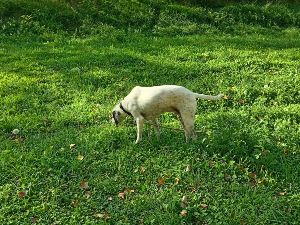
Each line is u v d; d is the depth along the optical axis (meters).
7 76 4.29
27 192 2.58
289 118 3.24
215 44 5.31
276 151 2.88
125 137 3.08
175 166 2.75
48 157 2.88
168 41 5.46
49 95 3.86
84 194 2.59
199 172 2.70
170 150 2.91
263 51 5.05
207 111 3.49
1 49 5.15
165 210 2.42
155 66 4.47
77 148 3.01
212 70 4.33
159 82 4.06
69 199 2.53
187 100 2.77
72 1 6.40
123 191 2.60
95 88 4.01
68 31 5.93
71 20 6.08
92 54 4.91
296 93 3.74
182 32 5.97
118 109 3.05
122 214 2.41
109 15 6.20
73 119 3.41
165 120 3.32
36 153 2.95
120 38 5.66
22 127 3.32
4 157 2.90
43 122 3.40
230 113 3.37
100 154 2.93
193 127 2.87
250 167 2.75
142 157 2.87
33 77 4.28
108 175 2.75
